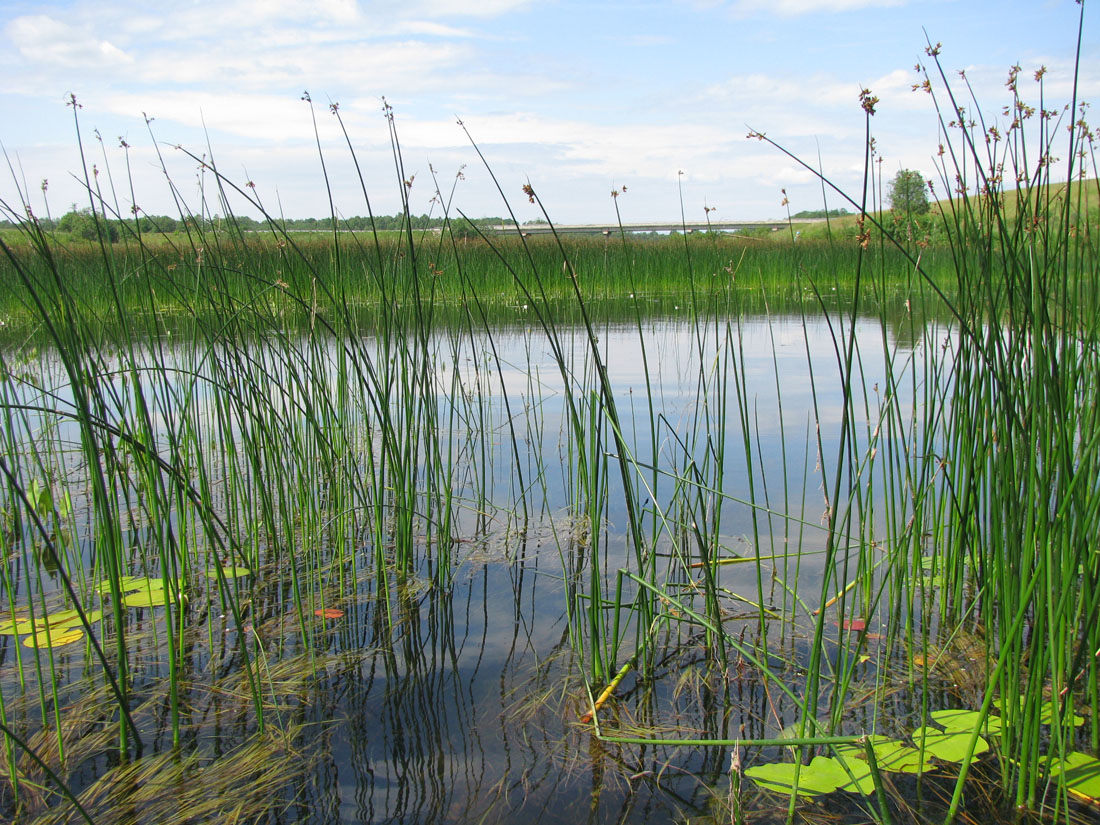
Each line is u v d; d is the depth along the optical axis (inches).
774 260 424.5
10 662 79.0
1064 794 55.3
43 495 105.0
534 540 112.4
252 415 104.7
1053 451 64.2
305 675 76.8
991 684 55.5
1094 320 81.7
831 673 76.7
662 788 60.4
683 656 81.0
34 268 202.8
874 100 57.6
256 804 58.4
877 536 106.5
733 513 118.3
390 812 57.5
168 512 77.9
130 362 73.3
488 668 78.4
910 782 60.5
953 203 78.3
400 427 110.1
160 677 76.4
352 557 102.3
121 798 59.0
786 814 57.4
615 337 273.9
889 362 81.5
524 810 57.8
